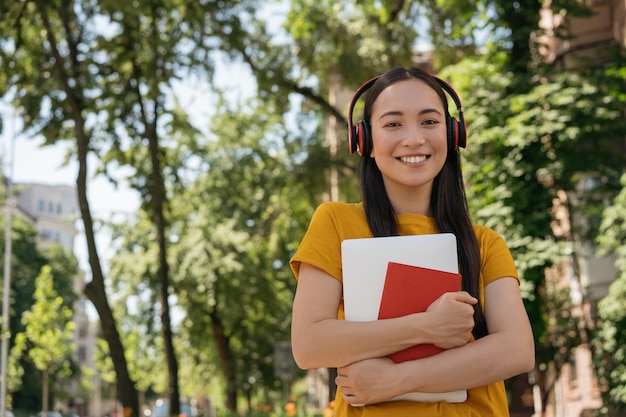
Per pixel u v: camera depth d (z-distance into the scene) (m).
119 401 20.11
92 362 105.25
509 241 15.28
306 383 39.91
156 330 32.50
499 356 2.17
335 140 25.20
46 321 46.72
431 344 2.14
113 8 18.58
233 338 36.09
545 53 18.56
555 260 14.95
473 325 2.14
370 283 2.20
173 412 22.16
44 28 21.12
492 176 15.77
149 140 22.23
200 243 30.70
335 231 2.36
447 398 2.17
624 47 18.22
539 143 16.00
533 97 15.73
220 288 31.83
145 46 20.70
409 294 2.17
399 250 2.22
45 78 20.81
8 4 20.34
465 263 2.35
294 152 24.69
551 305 17.69
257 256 32.91
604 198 16.72
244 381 35.06
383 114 2.38
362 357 2.14
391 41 22.42
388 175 2.38
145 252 32.00
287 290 33.12
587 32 20.05
